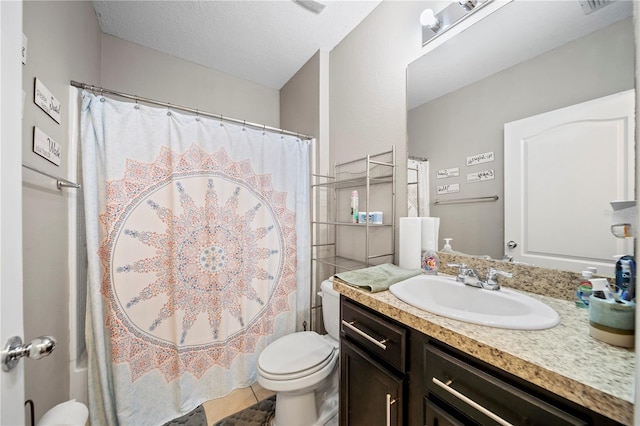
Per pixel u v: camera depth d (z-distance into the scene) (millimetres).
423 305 755
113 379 1243
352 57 1728
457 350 636
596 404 407
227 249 1579
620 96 712
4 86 456
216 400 1475
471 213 1084
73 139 1198
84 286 1289
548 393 484
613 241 717
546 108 864
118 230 1273
